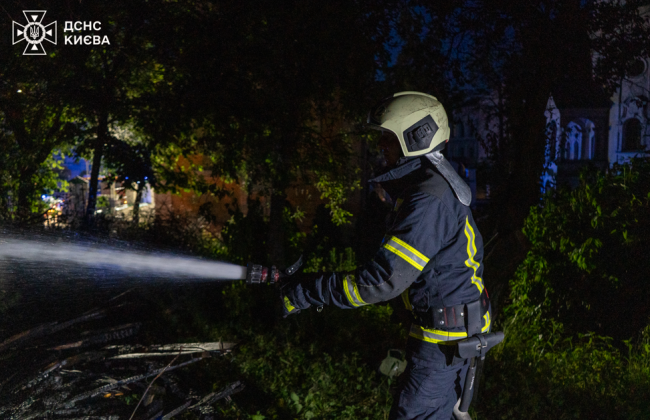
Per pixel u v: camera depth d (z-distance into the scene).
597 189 5.05
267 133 5.07
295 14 4.50
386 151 2.47
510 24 5.48
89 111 5.93
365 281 2.15
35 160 5.71
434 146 2.35
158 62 5.71
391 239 2.17
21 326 4.21
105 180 7.07
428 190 2.22
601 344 5.02
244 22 4.69
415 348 2.46
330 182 5.84
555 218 5.13
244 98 4.88
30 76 5.22
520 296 5.29
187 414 3.44
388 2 5.40
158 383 3.75
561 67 5.25
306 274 2.34
